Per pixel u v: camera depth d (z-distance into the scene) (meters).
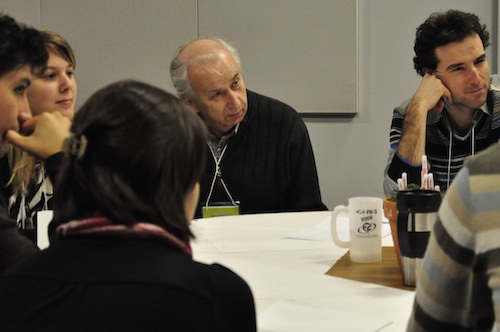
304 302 1.17
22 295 0.69
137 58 3.42
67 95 2.09
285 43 3.28
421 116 2.10
